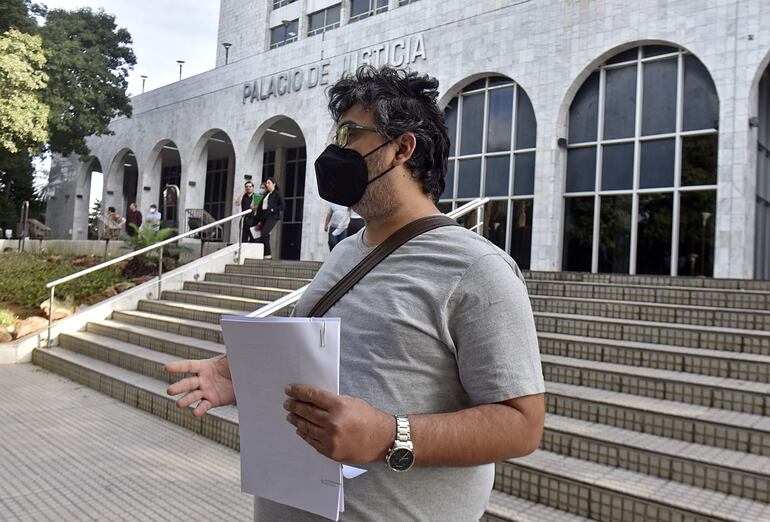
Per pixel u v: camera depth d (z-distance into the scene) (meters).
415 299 1.30
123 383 6.72
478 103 14.54
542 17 13.09
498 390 1.23
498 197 13.93
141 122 25.89
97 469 4.53
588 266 12.52
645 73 11.98
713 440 3.69
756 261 11.69
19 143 18.44
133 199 34.47
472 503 1.36
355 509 1.30
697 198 11.24
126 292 10.34
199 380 1.58
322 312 1.43
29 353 9.15
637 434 3.92
